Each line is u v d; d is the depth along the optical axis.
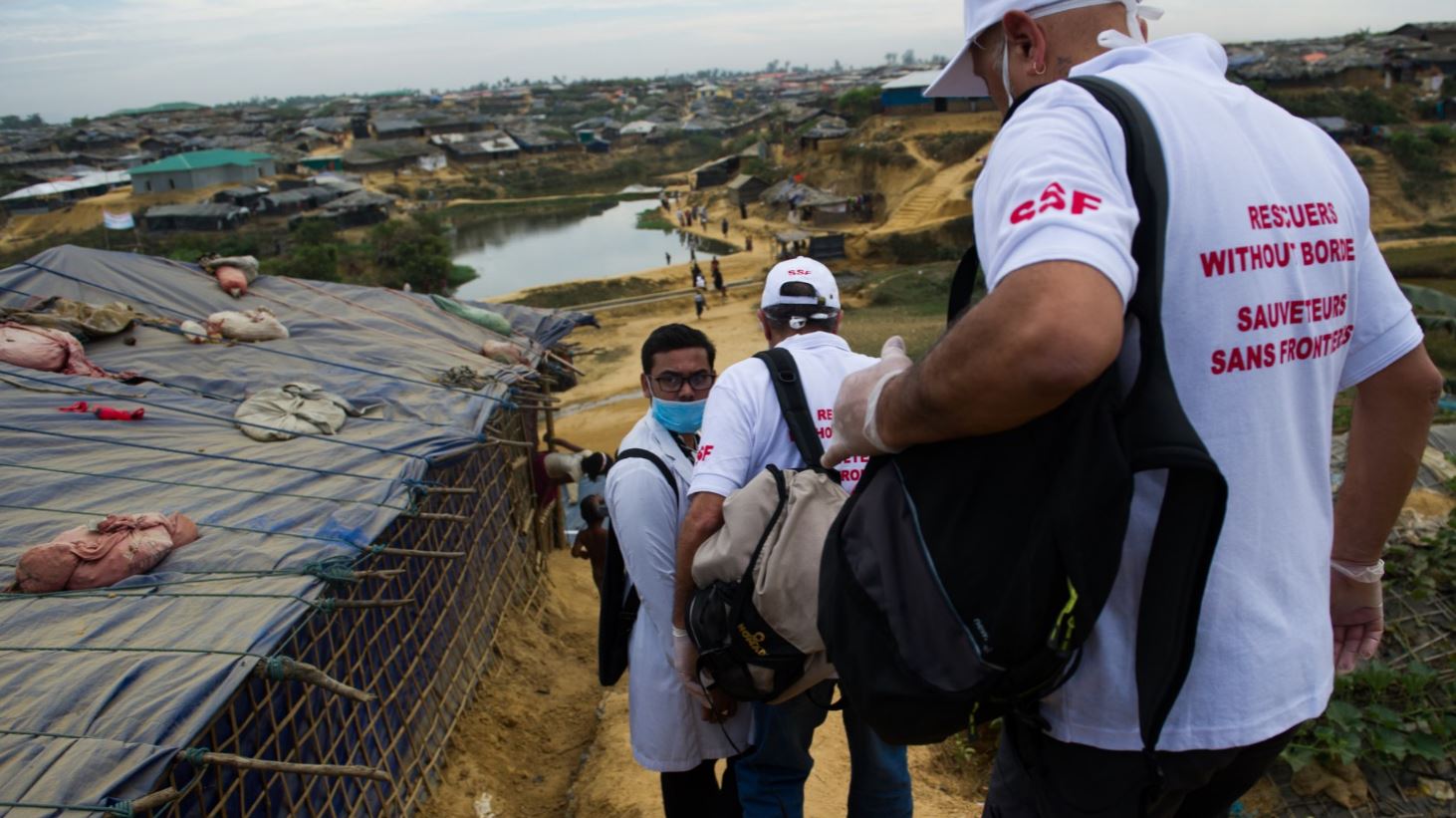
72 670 3.58
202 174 71.00
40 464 5.57
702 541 2.62
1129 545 1.28
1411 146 46.47
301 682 3.92
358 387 7.94
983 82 1.71
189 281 9.55
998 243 1.19
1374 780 4.37
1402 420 1.50
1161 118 1.27
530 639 7.58
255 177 74.94
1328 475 1.43
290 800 3.99
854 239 44.06
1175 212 1.23
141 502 5.30
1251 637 1.30
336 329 9.52
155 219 60.34
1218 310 1.25
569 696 6.67
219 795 3.52
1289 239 1.29
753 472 2.72
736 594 2.41
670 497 3.10
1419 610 5.08
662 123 118.94
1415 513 5.71
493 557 7.68
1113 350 1.08
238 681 3.56
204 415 6.73
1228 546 1.30
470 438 6.99
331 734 4.43
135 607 4.12
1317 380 1.35
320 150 105.50
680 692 3.18
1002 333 1.08
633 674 3.27
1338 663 1.81
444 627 6.13
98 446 5.91
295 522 5.16
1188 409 1.27
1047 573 1.21
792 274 2.96
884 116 58.66
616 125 124.88
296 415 6.79
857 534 1.46
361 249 47.44
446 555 5.50
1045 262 1.09
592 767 5.21
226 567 4.58
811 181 59.16
